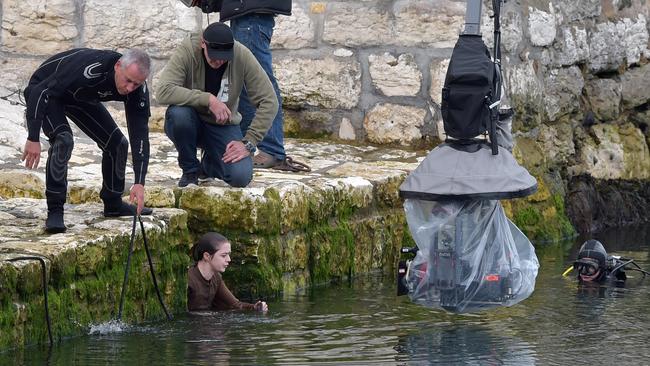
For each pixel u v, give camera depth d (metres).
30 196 31.36
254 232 29.39
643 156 48.06
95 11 43.16
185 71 30.31
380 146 41.53
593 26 46.91
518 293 24.88
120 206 27.36
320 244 32.06
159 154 36.97
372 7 41.25
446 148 25.19
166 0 42.84
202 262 27.83
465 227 24.62
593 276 31.09
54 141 25.45
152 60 43.06
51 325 23.27
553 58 44.19
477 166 24.69
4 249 23.47
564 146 44.34
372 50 41.47
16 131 37.19
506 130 25.61
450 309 24.70
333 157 38.94
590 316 26.58
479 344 23.69
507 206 39.72
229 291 28.31
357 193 33.91
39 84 25.45
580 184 44.59
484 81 24.75
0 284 21.73
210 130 30.86
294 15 41.88
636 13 49.25
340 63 41.78
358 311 27.42
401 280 25.19
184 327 25.33
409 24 40.94
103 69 25.38
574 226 43.31
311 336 24.44
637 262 34.84
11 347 22.16
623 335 24.56
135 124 26.22
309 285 31.56
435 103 40.91
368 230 34.41
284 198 30.48
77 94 25.66
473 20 25.94
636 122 48.97
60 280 23.66
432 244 24.69
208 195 29.39
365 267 34.22
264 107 30.62
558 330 25.09
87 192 30.33
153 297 26.41
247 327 25.44
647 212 46.81
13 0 43.38
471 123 24.84
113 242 25.30
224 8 35.00
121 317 25.33
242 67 30.59
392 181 35.75
